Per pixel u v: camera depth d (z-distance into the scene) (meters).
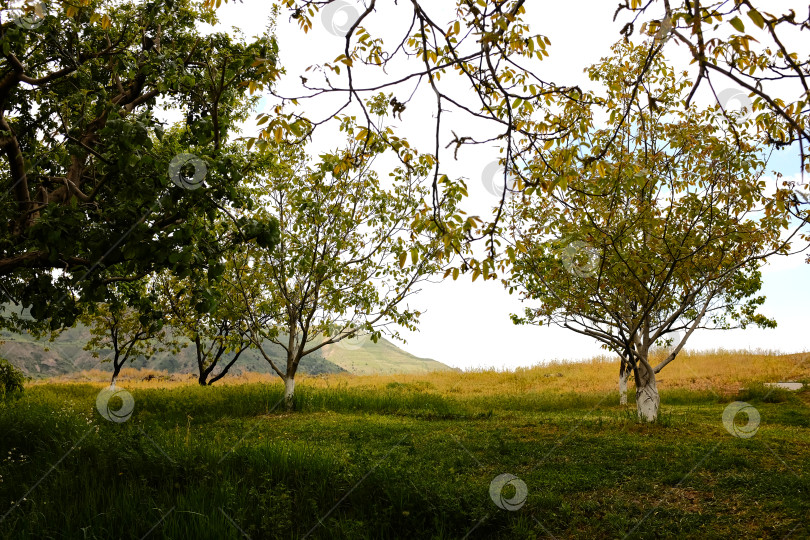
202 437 9.41
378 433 11.20
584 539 5.50
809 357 23.89
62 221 6.11
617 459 8.52
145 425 11.16
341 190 14.80
